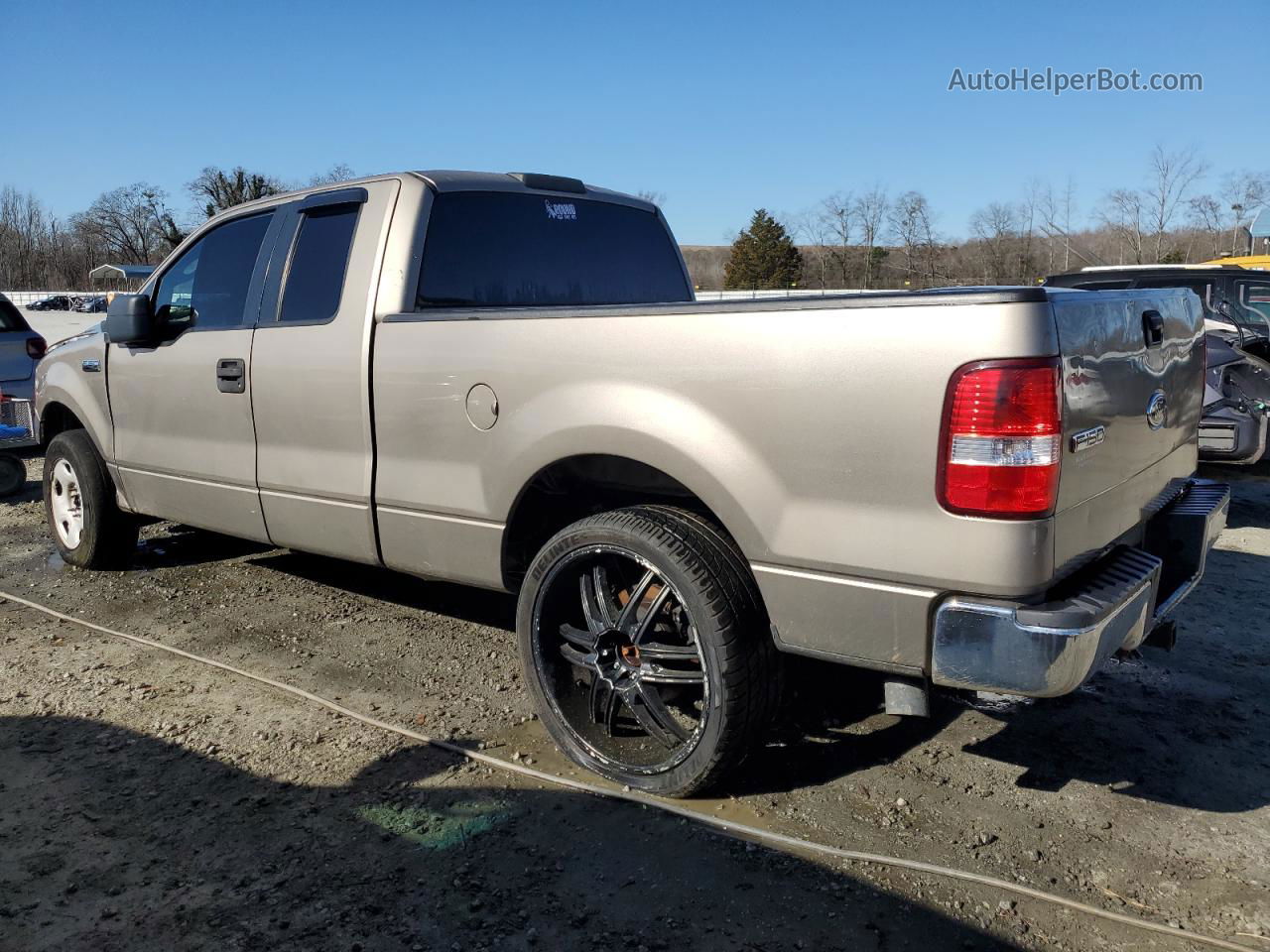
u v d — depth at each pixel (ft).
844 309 8.30
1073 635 7.63
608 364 9.74
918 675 8.31
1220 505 11.00
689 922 7.98
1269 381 22.89
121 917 8.00
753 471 8.83
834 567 8.49
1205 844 9.16
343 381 12.24
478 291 13.02
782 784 10.20
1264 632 14.67
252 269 14.02
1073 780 10.34
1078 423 8.11
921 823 9.48
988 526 7.73
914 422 7.98
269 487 13.53
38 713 11.85
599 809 9.68
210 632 14.78
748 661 9.12
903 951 7.66
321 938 7.77
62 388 17.47
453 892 8.35
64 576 17.71
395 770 10.45
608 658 10.17
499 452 10.70
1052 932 7.91
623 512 9.89
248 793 9.95
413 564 12.03
